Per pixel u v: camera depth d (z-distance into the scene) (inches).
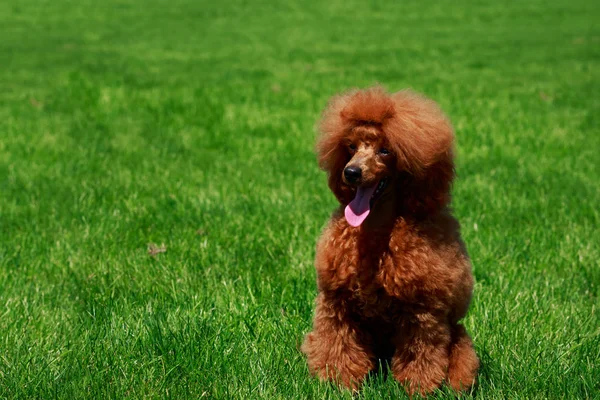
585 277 254.8
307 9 1453.0
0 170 392.2
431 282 168.4
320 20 1337.4
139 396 173.9
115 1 1497.3
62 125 510.9
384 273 170.9
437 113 173.8
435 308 170.6
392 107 168.4
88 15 1337.4
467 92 657.6
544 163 414.9
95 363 186.9
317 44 1077.8
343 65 872.9
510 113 555.5
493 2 1521.9
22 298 227.6
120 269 254.2
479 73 809.5
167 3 1494.8
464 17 1369.3
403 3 1517.0
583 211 324.2
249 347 197.9
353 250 173.3
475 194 349.7
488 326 212.4
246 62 895.7
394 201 174.7
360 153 169.5
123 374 182.2
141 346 194.5
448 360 178.2
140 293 233.5
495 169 402.3
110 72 780.6
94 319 213.0
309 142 460.8
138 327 203.3
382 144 170.1
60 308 223.1
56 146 444.5
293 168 401.4
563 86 714.8
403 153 167.0
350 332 180.5
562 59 924.0
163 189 357.4
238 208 327.3
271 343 198.8
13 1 1451.8
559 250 275.6
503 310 221.5
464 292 177.3
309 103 589.0
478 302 226.2
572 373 183.9
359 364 180.9
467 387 178.2
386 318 176.1
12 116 539.2
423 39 1138.0
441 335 173.5
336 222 179.6
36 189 353.7
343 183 179.0
